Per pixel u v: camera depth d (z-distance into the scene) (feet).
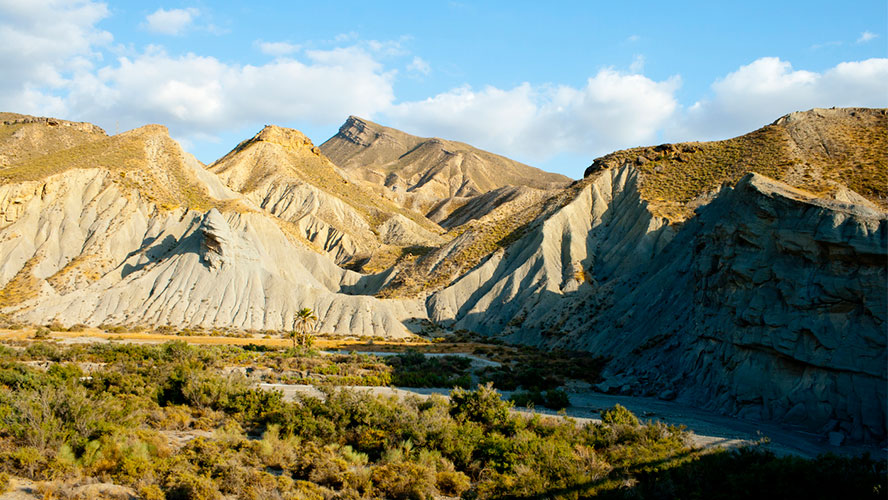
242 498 68.90
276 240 430.61
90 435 83.25
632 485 81.56
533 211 420.36
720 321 155.43
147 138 523.29
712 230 186.91
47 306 315.99
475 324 329.93
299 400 127.95
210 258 359.25
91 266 362.74
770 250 141.49
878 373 109.50
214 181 546.26
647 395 169.27
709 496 79.36
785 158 300.61
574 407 150.30
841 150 286.87
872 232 117.80
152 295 344.69
